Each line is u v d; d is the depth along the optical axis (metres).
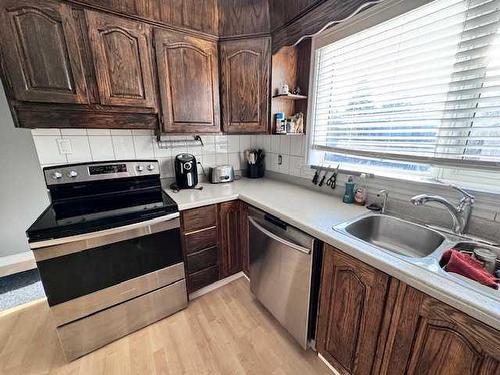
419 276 0.80
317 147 1.83
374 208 1.42
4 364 1.36
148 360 1.38
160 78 1.52
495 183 1.07
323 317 1.25
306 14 1.35
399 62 1.27
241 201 1.82
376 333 0.99
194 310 1.74
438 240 1.12
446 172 1.21
